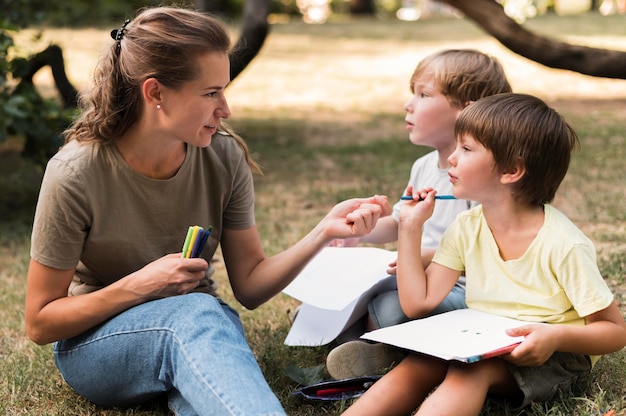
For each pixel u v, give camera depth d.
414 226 2.41
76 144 2.24
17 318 3.38
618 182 5.20
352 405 2.15
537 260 2.25
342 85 11.41
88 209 2.20
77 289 2.37
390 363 2.47
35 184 5.99
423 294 2.38
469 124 2.29
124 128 2.20
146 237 2.31
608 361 2.48
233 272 2.57
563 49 5.61
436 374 2.16
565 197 4.89
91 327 2.22
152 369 2.11
